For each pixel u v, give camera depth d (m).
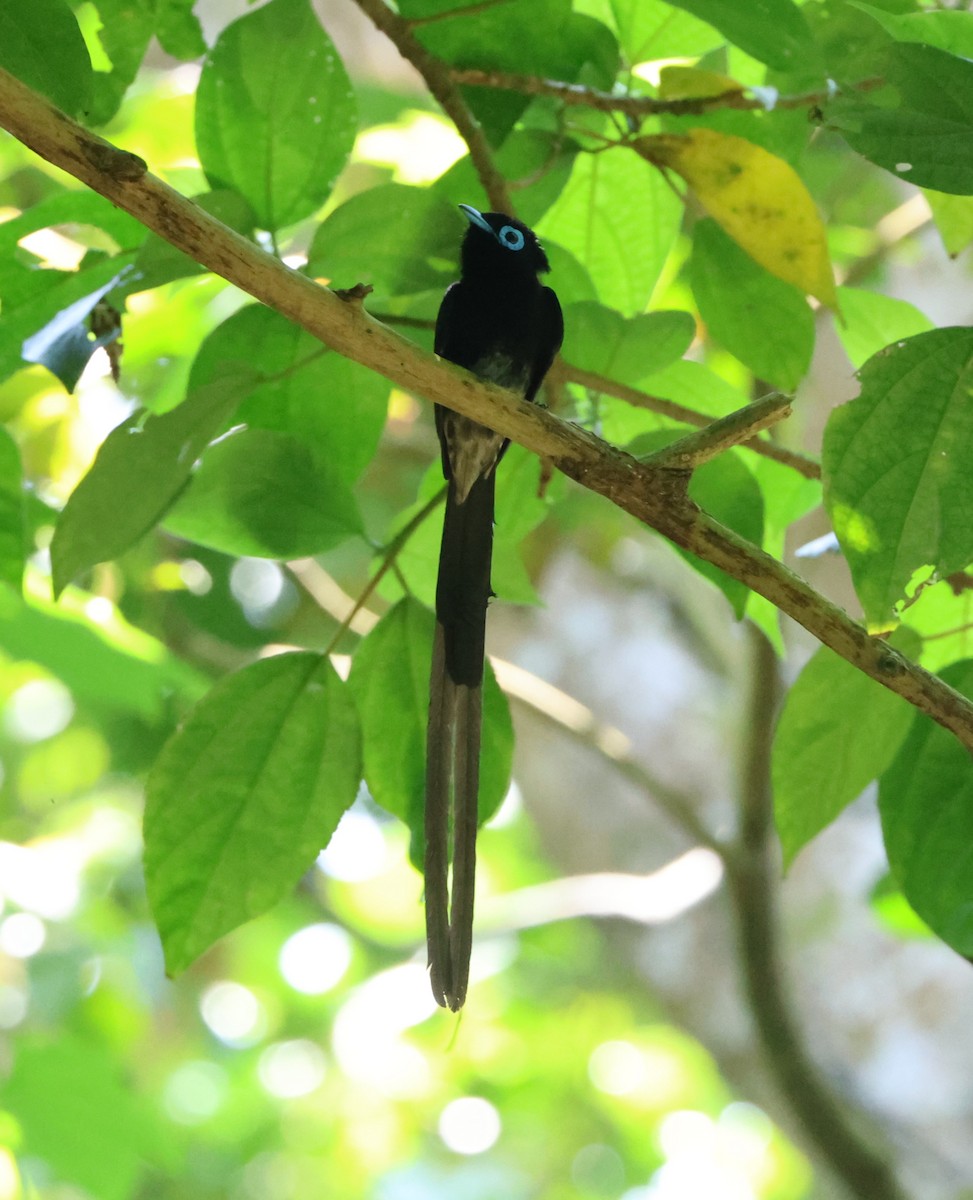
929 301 8.21
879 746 6.50
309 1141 10.50
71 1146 6.89
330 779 6.46
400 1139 10.38
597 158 6.61
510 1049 10.63
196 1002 11.02
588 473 6.40
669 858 8.82
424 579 6.55
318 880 10.98
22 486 6.50
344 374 6.53
